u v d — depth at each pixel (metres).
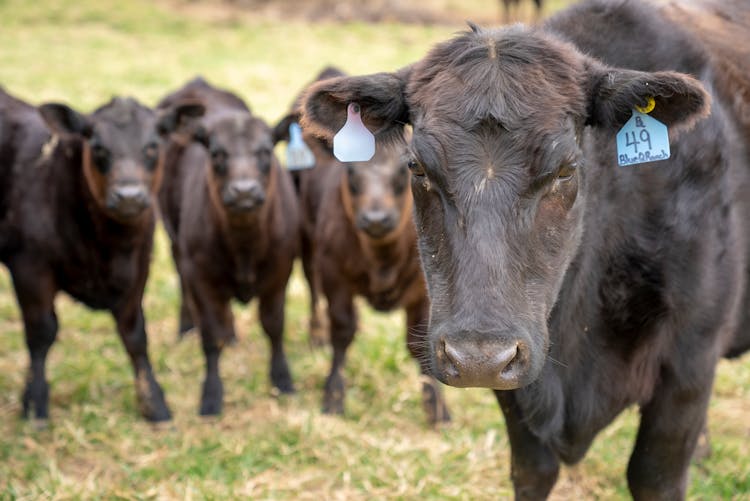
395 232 5.64
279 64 17.67
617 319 3.46
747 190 3.71
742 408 5.61
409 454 5.14
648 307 3.43
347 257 5.80
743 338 4.10
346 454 5.14
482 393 5.95
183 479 4.91
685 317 3.42
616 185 3.38
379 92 3.17
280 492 4.80
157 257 8.73
